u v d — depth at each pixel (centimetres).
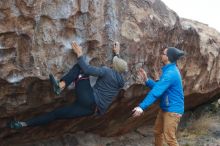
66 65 491
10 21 428
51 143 611
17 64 448
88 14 494
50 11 457
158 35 619
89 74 482
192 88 783
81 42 497
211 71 827
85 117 596
